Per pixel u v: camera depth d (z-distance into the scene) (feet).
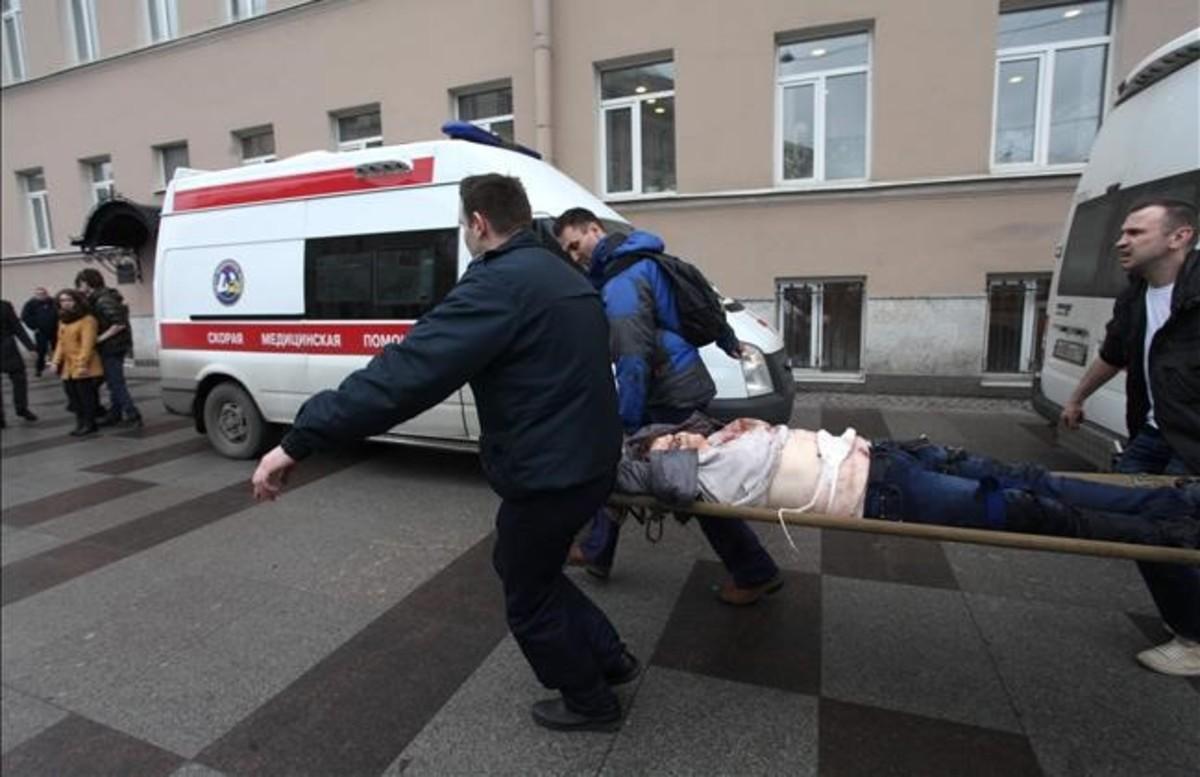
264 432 19.77
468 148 16.06
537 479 6.57
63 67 43.50
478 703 8.45
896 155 25.44
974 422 22.00
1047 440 19.62
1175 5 22.21
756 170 27.30
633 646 9.49
